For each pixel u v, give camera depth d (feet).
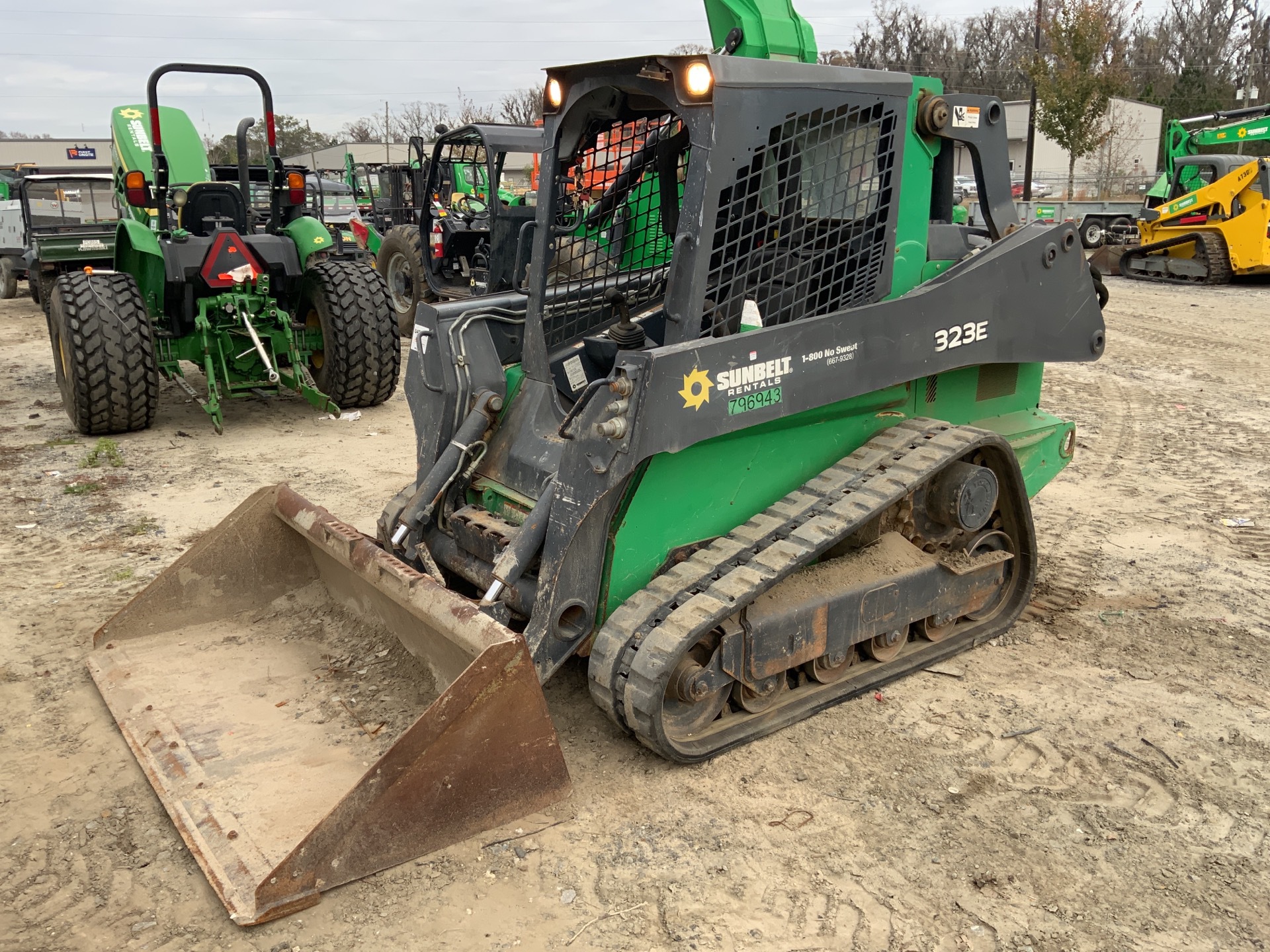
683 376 9.98
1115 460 22.95
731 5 12.41
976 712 12.03
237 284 24.03
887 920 8.57
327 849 8.55
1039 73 94.89
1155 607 15.15
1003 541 14.11
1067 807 10.19
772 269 11.12
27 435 24.31
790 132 10.80
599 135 12.40
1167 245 53.67
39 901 8.71
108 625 12.48
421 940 8.27
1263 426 25.81
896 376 11.86
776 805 10.15
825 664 11.98
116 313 23.25
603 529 10.52
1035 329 13.33
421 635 11.03
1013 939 8.37
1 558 16.44
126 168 29.89
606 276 13.24
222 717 10.86
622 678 10.20
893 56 175.42
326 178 68.59
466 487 12.84
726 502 11.51
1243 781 10.68
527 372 12.82
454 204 37.73
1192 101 135.03
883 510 11.51
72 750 10.94
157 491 19.97
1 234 49.88
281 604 13.37
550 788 9.83
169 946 8.20
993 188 13.42
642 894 8.84
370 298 26.13
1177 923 8.59
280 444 23.70
